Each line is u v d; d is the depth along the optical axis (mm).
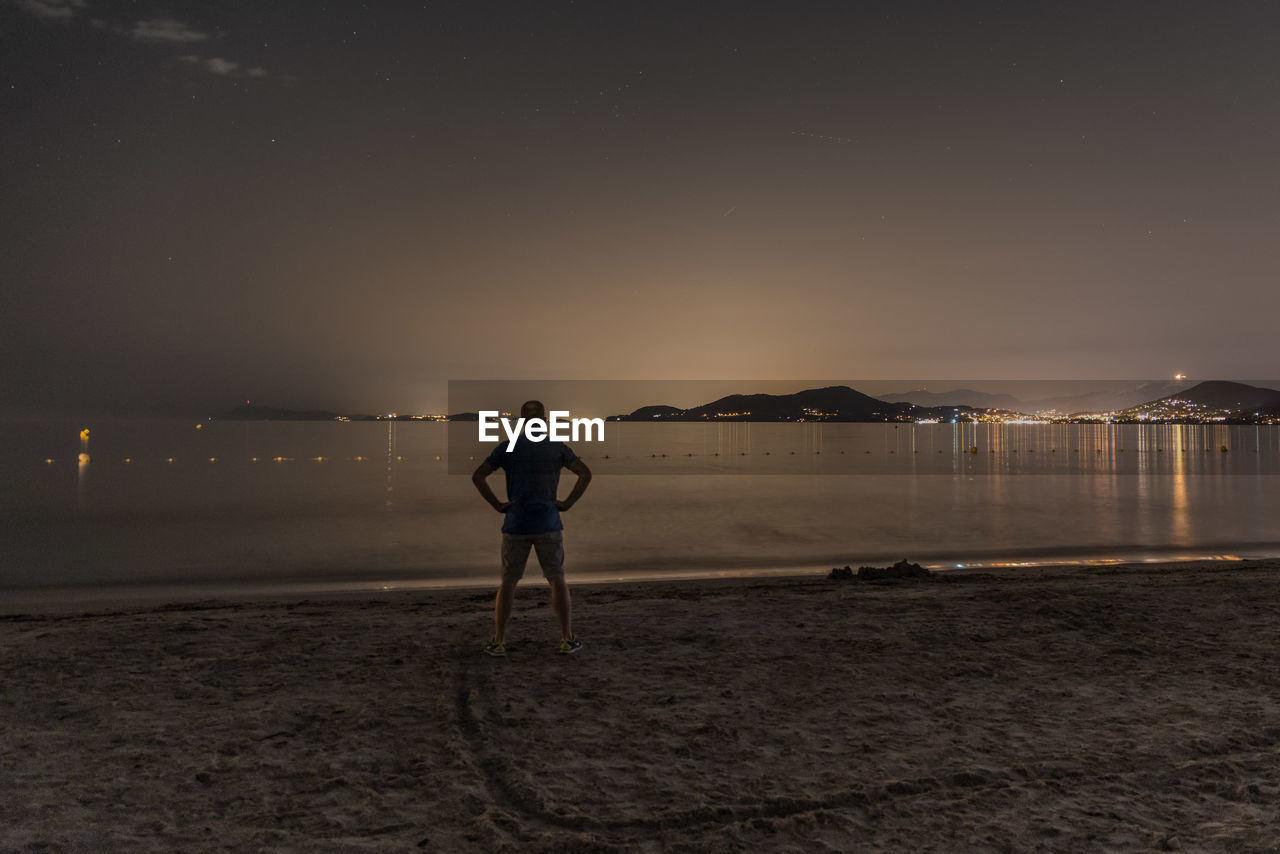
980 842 2990
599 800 3348
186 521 19812
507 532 5641
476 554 14141
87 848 2902
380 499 26250
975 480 36969
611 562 13141
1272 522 19328
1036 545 15211
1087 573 10656
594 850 2945
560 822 3148
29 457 57312
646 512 22062
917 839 3023
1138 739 4043
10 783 3477
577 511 22406
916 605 7418
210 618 7094
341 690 4848
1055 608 7164
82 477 37219
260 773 3623
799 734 4156
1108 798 3359
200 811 3236
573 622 6734
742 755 3867
